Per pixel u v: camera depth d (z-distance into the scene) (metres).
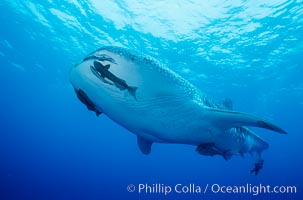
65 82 29.80
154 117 3.21
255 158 7.51
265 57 18.86
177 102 3.16
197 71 21.34
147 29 16.20
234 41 16.95
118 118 3.20
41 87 33.53
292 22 14.87
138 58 2.64
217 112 3.65
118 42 18.14
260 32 15.89
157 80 2.83
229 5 13.67
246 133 5.85
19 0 16.20
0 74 31.50
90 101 2.92
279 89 24.70
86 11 15.49
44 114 47.72
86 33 18.06
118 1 14.04
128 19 15.46
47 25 18.45
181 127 3.62
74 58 22.80
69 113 43.88
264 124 3.63
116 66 2.54
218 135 4.36
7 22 19.38
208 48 17.89
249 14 14.32
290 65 20.03
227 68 20.62
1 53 25.64
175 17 14.98
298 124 37.75
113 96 2.79
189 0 13.52
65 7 15.63
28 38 21.30
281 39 16.58
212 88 24.62
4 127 72.62
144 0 13.77
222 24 15.28
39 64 26.42
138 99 2.87
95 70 2.56
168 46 17.80
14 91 37.28
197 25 15.53
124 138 61.94
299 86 23.95
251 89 24.64
